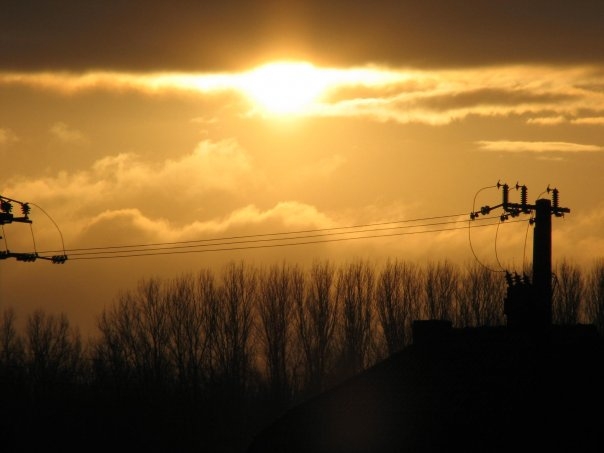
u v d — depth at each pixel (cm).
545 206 19200
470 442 12875
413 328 16100
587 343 14425
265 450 15438
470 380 14038
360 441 14025
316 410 15338
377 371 15650
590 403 13100
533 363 13900
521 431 12731
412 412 13900
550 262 19075
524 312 15088
